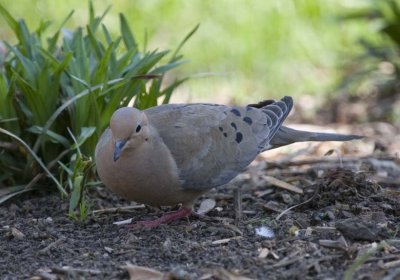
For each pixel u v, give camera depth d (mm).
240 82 18766
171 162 9891
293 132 11539
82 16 20469
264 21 20219
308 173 12539
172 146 9977
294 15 20328
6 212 11039
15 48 11727
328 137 11578
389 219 10258
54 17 20438
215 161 10312
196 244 9484
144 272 8578
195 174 10109
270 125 11102
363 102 18047
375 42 19672
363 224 9633
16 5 20719
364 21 19641
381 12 18047
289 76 19078
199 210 11055
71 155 11641
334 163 13039
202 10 20672
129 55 11766
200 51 19594
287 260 8969
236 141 10586
